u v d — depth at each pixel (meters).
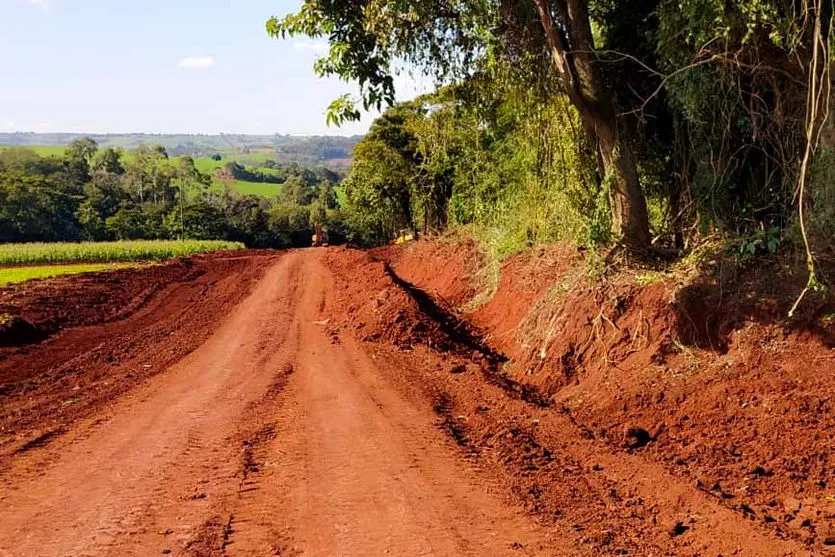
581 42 9.38
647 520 5.20
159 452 7.41
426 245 27.08
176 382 10.88
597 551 4.65
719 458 6.20
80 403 9.72
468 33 10.34
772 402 6.54
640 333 8.57
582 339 9.29
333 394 9.66
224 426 8.35
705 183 9.21
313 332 15.00
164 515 5.70
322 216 90.62
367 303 15.94
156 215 82.88
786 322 7.24
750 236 8.41
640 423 7.38
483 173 17.56
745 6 7.44
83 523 5.59
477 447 7.14
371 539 5.07
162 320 17.86
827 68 6.81
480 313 15.36
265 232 89.25
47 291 21.33
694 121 8.94
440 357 11.89
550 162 12.12
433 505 5.64
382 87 10.03
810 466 5.66
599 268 9.58
